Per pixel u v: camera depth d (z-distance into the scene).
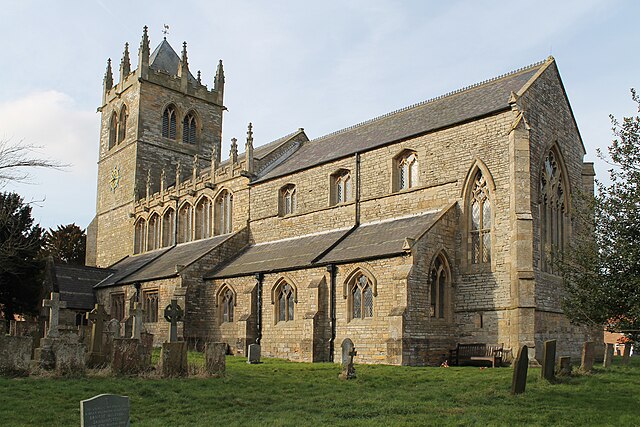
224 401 19.70
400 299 32.22
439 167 37.72
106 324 38.69
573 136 40.56
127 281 53.50
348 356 25.39
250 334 41.75
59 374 23.42
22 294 51.44
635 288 20.42
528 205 33.19
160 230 63.38
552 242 36.75
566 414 17.39
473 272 34.62
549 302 34.50
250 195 52.06
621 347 58.41
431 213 37.44
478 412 17.66
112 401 13.18
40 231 53.91
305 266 38.56
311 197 46.06
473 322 33.94
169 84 71.94
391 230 37.69
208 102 75.31
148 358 25.88
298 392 21.77
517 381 20.55
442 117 40.25
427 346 32.75
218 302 45.59
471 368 28.72
